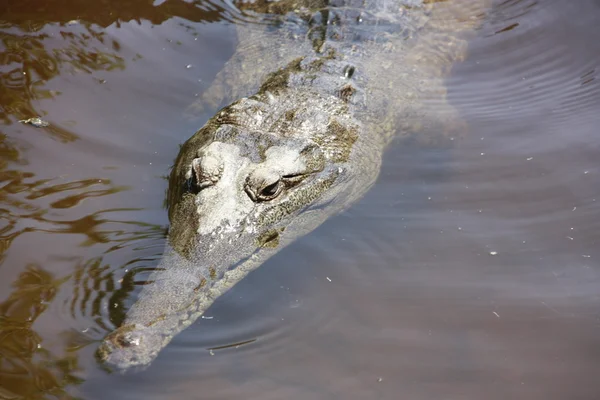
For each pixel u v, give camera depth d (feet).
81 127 29.27
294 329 21.44
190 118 30.91
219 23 37.96
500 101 34.24
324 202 26.94
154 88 32.32
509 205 26.96
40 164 27.14
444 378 20.15
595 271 23.88
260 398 19.22
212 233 23.16
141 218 25.07
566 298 22.84
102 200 25.76
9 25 34.83
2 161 26.96
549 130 31.58
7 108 29.68
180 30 36.86
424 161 30.22
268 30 37.19
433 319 22.09
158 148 28.89
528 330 21.77
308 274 23.66
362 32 35.88
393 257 24.48
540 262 24.29
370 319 21.98
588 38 38.09
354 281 23.43
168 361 19.99
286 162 25.95
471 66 36.91
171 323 19.97
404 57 35.68
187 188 25.00
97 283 21.85
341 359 20.57
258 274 23.53
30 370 18.93
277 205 25.13
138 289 21.58
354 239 25.43
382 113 31.89
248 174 25.03
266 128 27.84
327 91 30.91
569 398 19.61
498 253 24.64
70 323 20.35
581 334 21.61
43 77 31.76
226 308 22.02
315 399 19.33
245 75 33.55
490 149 30.58
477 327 21.83
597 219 26.00
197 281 21.49
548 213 26.45
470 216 26.48
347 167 28.27
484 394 19.70
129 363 18.53
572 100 33.73
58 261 22.75
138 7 37.78
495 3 40.75
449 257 24.50
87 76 32.32
